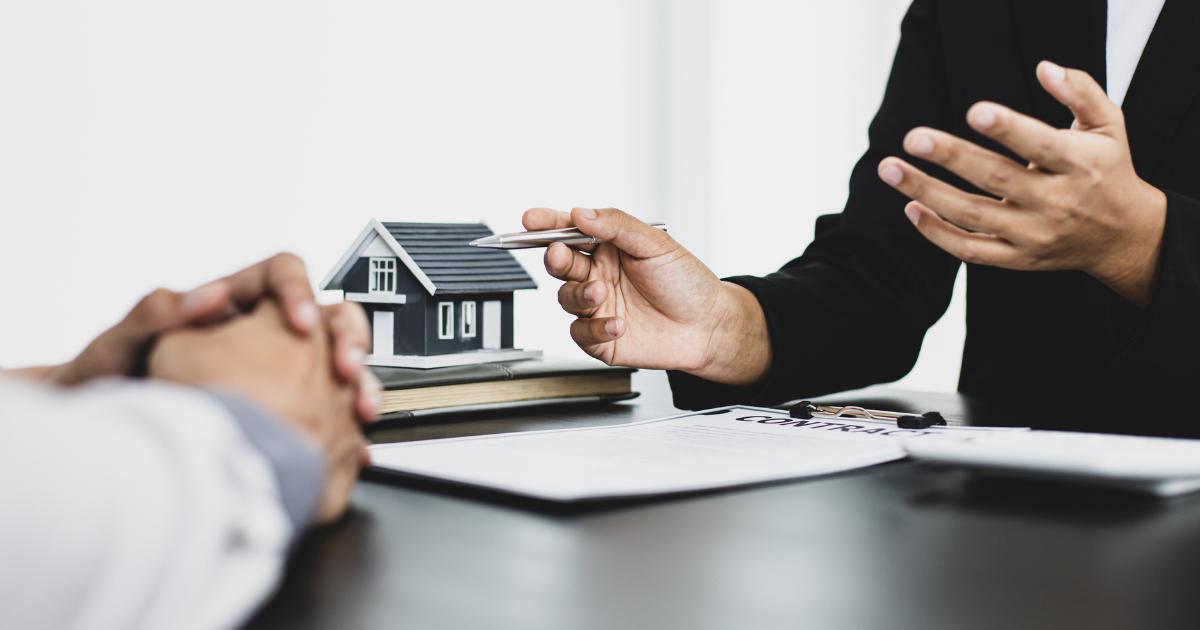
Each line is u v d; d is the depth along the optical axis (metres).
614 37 3.05
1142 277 0.90
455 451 0.70
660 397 1.20
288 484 0.38
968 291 1.40
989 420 0.98
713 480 0.59
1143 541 0.49
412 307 1.04
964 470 0.66
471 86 2.82
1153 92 1.16
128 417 0.30
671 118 3.14
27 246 2.31
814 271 1.20
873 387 1.35
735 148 3.24
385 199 2.70
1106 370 1.06
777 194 3.30
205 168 2.49
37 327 2.33
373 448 0.71
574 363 1.13
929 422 0.83
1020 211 0.82
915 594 0.41
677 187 3.16
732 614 0.39
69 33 2.34
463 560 0.46
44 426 0.27
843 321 1.13
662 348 1.02
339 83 2.63
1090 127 0.81
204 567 0.29
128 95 2.40
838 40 3.35
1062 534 0.50
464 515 0.54
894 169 0.83
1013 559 0.46
